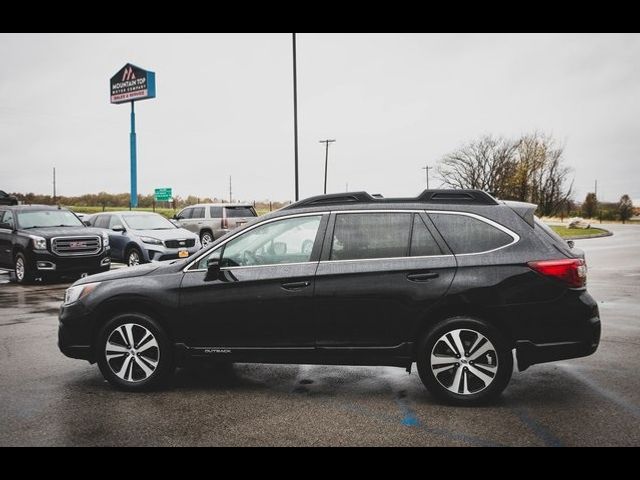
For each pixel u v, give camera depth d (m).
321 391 5.45
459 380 4.95
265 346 5.31
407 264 5.07
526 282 4.87
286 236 5.40
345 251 5.23
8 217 15.91
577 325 4.84
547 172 68.25
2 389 5.56
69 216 16.45
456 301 4.94
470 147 67.00
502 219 5.08
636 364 6.30
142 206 62.94
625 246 25.56
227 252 5.51
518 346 4.88
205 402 5.13
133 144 40.03
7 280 16.03
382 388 5.54
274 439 4.23
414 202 5.26
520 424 4.48
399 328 5.05
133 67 39.59
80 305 5.63
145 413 4.83
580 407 4.88
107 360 5.53
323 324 5.18
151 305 5.47
